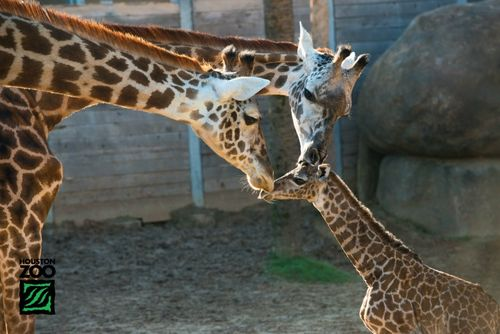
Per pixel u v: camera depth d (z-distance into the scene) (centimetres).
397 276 816
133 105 688
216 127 712
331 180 836
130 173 1719
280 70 882
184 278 1402
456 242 1512
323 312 1165
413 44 1614
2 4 651
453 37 1580
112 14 1708
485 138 1532
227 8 1753
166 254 1548
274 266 1396
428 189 1579
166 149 1734
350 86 799
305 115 799
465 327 793
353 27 1794
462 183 1532
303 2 1786
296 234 1417
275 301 1234
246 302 1239
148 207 1728
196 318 1165
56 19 668
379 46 1805
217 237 1642
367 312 826
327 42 1530
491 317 805
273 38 1439
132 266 1483
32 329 806
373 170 1761
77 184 1697
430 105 1547
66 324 1153
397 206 1644
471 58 1547
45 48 655
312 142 786
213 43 886
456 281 811
